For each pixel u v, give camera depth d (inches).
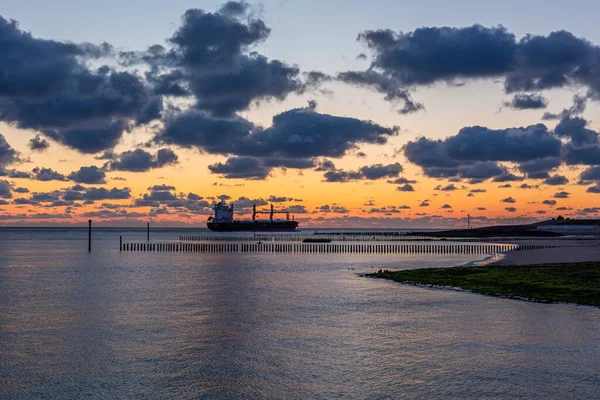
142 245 4936.0
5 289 1611.7
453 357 754.8
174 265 2682.1
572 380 644.1
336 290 1572.3
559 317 1057.5
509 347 808.9
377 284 1737.2
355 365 721.0
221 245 5137.8
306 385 637.3
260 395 603.5
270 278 1983.3
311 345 839.1
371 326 989.8
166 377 671.8
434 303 1280.8
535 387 619.2
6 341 869.2
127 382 650.8
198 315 1125.7
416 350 798.5
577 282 1521.9
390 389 618.2
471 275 1835.6
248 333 933.2
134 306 1257.4
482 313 1119.6
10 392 613.9
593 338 864.9
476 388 617.3
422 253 3900.1
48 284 1759.4
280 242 6225.4
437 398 585.9
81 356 772.0
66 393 610.9
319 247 4702.3
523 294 1380.4
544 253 3319.4
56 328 979.3
